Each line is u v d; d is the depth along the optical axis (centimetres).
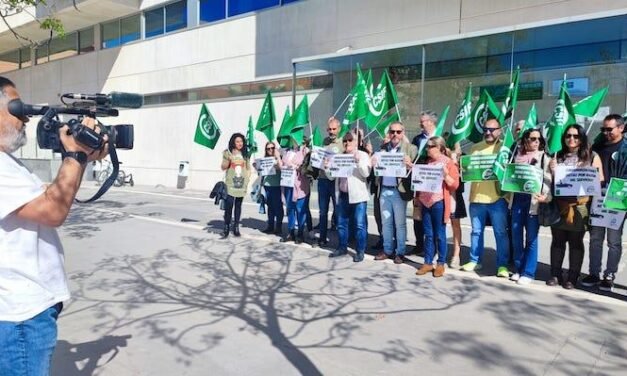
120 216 1204
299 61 1289
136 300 554
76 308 527
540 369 387
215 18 1778
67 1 2041
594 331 462
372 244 861
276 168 920
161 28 1998
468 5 1172
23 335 215
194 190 1859
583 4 1012
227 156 918
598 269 601
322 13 1459
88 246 848
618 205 537
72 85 2417
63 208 211
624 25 882
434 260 742
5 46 2725
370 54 1179
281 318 497
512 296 565
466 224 1076
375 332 461
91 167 2270
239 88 1703
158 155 2030
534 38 991
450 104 1204
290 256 767
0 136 214
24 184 209
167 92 1967
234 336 452
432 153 644
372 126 823
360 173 715
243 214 1232
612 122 571
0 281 213
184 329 468
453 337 449
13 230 215
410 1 1273
